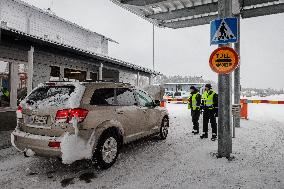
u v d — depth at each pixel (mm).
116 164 5504
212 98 8195
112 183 4469
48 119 4617
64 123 4504
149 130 6988
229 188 4293
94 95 5086
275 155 6320
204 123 8484
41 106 4730
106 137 5176
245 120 14297
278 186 4379
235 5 10328
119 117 5566
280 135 9219
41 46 10133
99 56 12922
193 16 13758
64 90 4891
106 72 18391
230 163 5637
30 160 5699
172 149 6871
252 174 4957
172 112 19547
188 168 5293
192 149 6883
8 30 8250
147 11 12859
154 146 7215
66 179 4625
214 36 5957
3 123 10125
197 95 9312
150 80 20766
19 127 4977
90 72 16297
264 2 11234
